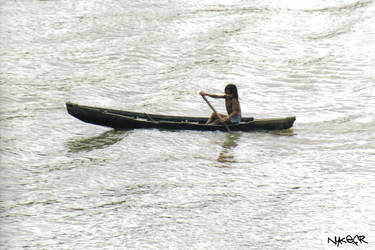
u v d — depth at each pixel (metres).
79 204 44.00
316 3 103.06
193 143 55.09
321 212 42.59
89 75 75.56
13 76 74.69
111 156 52.50
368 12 96.81
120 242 38.84
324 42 85.88
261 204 43.84
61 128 59.34
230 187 46.62
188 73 76.06
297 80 73.81
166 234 39.78
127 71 76.81
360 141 55.53
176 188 46.47
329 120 61.47
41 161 51.69
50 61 79.94
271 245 38.41
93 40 87.12
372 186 46.38
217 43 85.19
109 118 55.91
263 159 51.78
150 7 100.62
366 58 80.00
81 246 38.38
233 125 57.25
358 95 68.31
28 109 64.69
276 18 95.25
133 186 46.88
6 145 54.78
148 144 54.75
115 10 99.31
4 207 43.41
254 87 71.81
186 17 95.44
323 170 49.47
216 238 39.25
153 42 85.88
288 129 58.91
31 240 39.00
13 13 97.56
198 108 65.62
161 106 66.00
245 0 104.88
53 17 96.31
